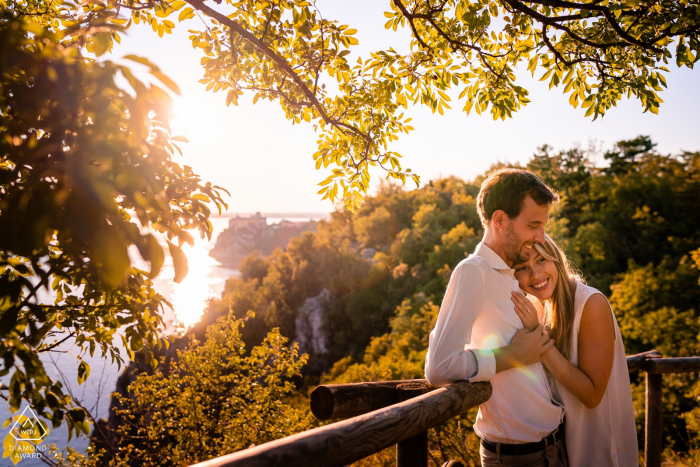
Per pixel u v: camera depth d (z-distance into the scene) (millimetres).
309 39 3088
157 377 7027
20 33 853
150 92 793
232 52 3045
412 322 33531
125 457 6254
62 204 771
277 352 7648
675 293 22062
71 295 1931
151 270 826
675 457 5699
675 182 35781
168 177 1749
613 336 1616
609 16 2238
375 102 3549
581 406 1681
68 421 1443
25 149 936
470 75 3336
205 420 6984
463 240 48281
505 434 1615
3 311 998
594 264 33594
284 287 60531
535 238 1582
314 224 179750
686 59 2363
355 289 53312
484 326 1640
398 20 3293
